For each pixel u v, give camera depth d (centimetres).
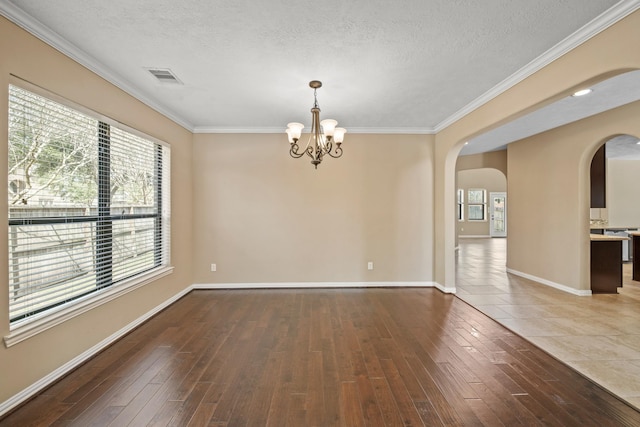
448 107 372
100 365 243
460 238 1262
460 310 369
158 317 348
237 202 461
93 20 202
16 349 192
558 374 228
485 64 263
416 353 262
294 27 211
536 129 473
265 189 462
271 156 461
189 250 446
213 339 291
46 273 221
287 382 220
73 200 245
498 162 679
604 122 387
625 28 188
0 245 184
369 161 466
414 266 472
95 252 267
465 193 1293
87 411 188
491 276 550
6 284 188
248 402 198
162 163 381
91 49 238
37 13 194
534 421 179
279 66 267
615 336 293
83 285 256
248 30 214
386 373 231
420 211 470
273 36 222
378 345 278
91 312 256
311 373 231
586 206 425
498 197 1299
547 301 402
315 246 466
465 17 199
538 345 274
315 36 222
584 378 223
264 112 389
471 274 566
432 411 188
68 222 239
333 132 288
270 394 206
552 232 473
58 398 201
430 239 472
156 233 373
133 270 323
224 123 439
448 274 441
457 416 183
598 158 462
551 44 231
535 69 260
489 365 242
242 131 457
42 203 218
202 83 301
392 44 232
